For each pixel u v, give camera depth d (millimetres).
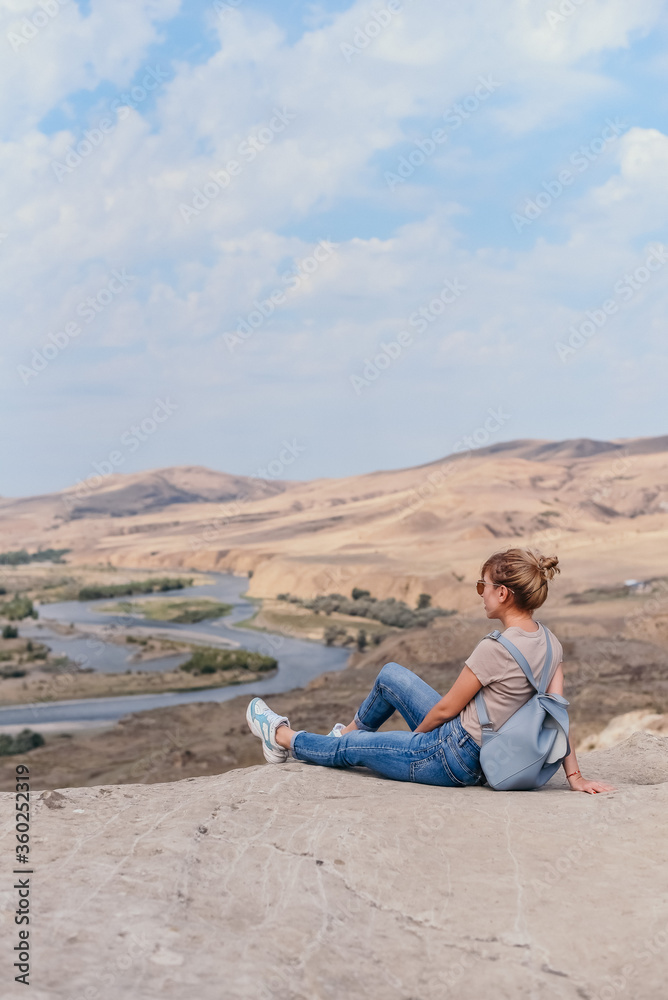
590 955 2014
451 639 38031
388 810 3023
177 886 2318
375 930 2146
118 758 25156
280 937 2045
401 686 3654
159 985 1720
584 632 37812
